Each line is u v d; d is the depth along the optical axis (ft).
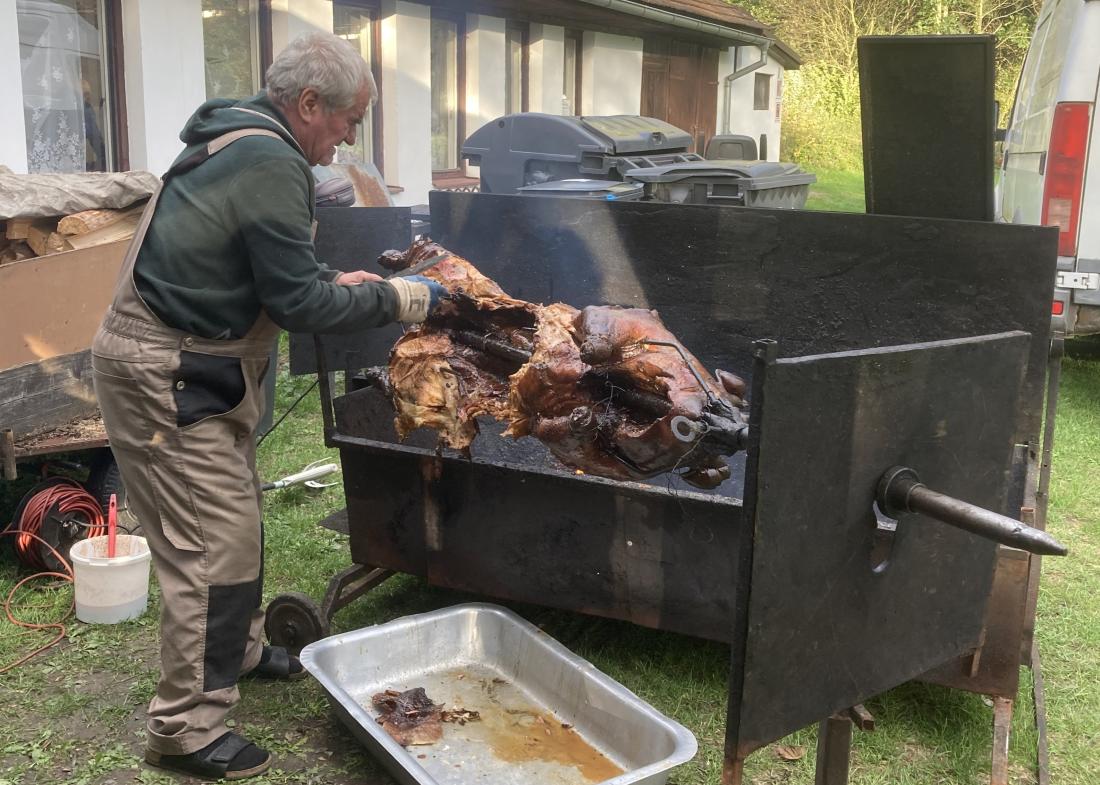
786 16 87.15
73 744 9.82
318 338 11.46
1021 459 10.15
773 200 25.22
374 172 24.03
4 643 11.54
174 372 8.68
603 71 42.83
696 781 9.48
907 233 10.84
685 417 8.22
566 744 9.80
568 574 10.89
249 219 8.50
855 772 9.55
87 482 14.07
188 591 9.06
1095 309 21.83
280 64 8.98
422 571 11.77
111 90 22.43
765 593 5.53
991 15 86.33
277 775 9.51
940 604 6.84
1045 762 9.55
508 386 10.64
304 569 13.78
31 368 13.16
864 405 5.75
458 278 10.66
